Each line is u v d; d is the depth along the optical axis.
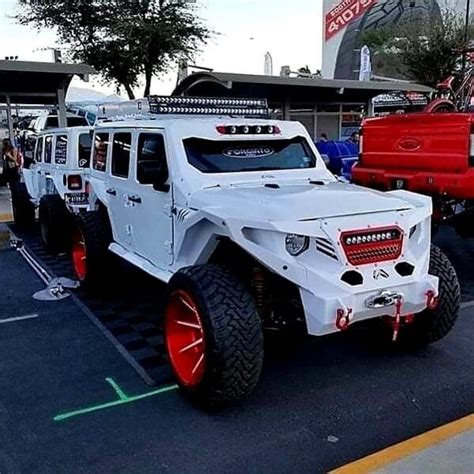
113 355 4.32
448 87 9.16
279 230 3.18
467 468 2.78
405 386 3.74
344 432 3.19
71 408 3.51
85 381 3.88
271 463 2.91
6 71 11.45
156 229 4.46
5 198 12.95
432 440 3.05
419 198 3.87
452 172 5.70
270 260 3.18
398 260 3.46
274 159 4.61
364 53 21.83
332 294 3.19
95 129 5.94
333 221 3.32
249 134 4.53
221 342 3.19
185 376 3.57
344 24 47.56
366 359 4.18
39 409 3.50
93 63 18.45
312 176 4.61
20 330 4.89
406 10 42.47
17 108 13.92
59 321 5.11
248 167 4.43
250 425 3.28
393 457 2.90
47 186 8.40
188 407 3.50
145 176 4.30
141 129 4.67
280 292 3.66
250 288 3.60
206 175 4.15
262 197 3.70
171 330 3.73
